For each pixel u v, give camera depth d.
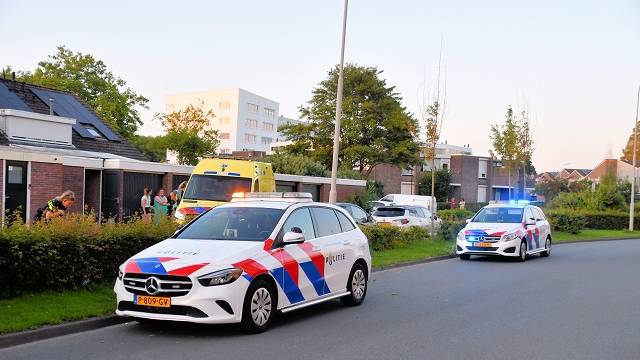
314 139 48.31
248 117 110.12
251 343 7.50
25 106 27.47
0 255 8.48
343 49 18.72
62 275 9.24
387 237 19.08
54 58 44.16
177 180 25.89
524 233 18.75
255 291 7.93
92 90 44.28
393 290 12.28
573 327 8.80
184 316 7.38
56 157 21.53
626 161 86.81
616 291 12.48
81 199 22.64
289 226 8.95
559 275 15.12
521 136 39.91
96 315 8.27
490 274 15.16
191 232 8.94
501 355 7.17
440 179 65.06
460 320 9.23
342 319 9.20
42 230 9.05
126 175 23.80
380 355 7.08
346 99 47.19
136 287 7.59
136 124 46.31
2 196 19.89
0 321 7.47
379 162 48.41
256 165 17.72
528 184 80.44
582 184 72.62
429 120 24.53
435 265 17.30
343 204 20.67
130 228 10.38
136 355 6.84
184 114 50.28
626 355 7.25
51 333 7.54
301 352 7.12
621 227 40.00
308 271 9.00
